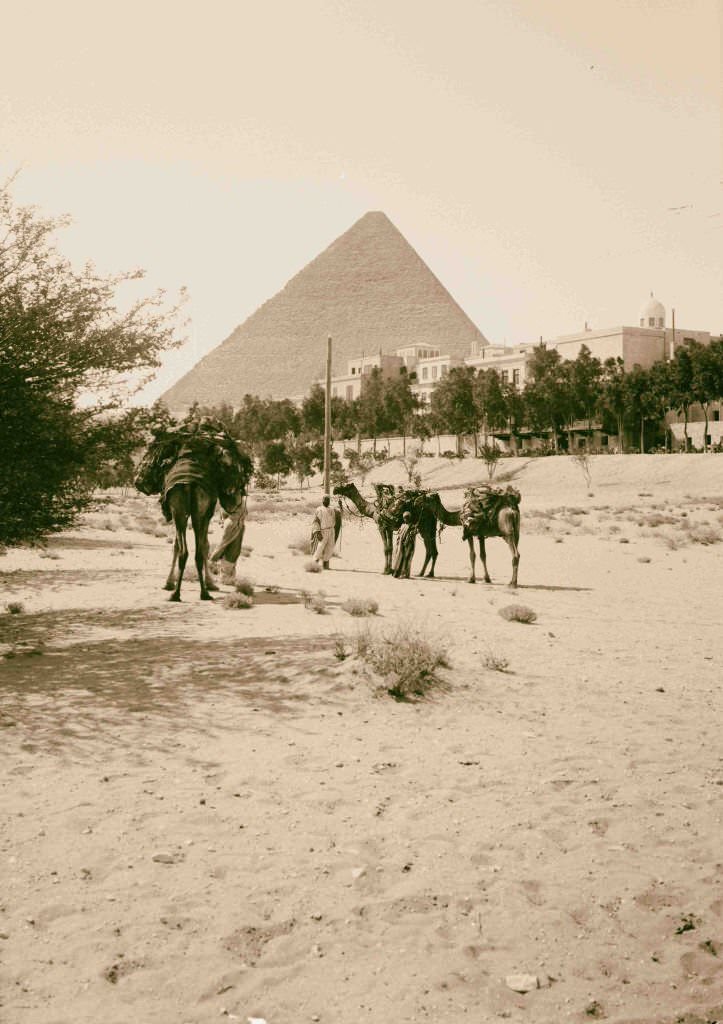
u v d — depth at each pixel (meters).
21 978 4.09
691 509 64.12
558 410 116.88
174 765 7.11
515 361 147.00
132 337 11.48
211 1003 3.96
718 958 4.50
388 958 4.37
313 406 157.00
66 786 6.57
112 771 6.93
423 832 5.90
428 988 4.11
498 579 22.88
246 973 4.19
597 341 129.88
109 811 6.11
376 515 23.02
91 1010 3.87
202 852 5.50
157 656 11.22
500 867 5.40
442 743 7.90
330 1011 3.92
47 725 8.09
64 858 5.37
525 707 9.21
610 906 4.96
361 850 5.58
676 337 129.75
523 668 11.03
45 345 11.02
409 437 143.25
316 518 24.06
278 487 127.50
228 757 7.36
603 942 4.59
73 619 14.43
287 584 20.11
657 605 17.98
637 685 10.33
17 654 11.23
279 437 159.25
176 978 4.13
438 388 122.50
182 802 6.32
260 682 9.87
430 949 4.45
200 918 4.69
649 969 4.37
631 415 111.25
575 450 113.88
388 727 8.35
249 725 8.27
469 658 11.41
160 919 4.65
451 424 121.06
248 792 6.55
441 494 90.38
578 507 68.75
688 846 5.79
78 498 12.14
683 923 4.79
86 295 11.30
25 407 11.11
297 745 7.73
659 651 12.56
